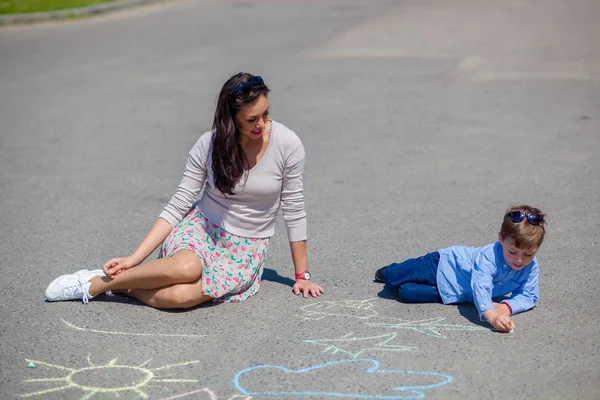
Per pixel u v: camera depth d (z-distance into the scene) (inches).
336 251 329.7
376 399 207.2
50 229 368.2
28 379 220.5
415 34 922.1
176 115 603.5
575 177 431.2
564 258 314.5
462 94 643.5
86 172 466.6
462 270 264.8
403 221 368.8
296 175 275.9
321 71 745.0
